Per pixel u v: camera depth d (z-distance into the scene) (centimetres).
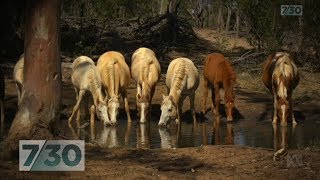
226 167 858
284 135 1316
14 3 998
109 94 1522
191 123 1562
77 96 1544
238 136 1309
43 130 906
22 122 904
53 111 913
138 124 1511
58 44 912
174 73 1508
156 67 1606
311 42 2581
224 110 1753
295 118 1638
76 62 1563
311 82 2294
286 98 1473
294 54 2578
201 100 1883
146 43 2980
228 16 4178
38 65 896
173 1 3812
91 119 1466
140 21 3438
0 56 1927
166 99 1459
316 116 1678
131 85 2089
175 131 1395
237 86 2145
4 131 1255
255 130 1412
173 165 869
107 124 1432
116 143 1177
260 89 2112
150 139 1250
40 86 901
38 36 891
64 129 1372
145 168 838
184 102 1855
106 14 2736
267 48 2552
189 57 2945
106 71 1530
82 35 2783
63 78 2089
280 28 2553
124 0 2853
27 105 904
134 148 1028
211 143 1205
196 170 838
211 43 3441
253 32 2642
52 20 896
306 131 1384
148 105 1541
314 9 2509
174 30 3102
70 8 3177
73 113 1478
